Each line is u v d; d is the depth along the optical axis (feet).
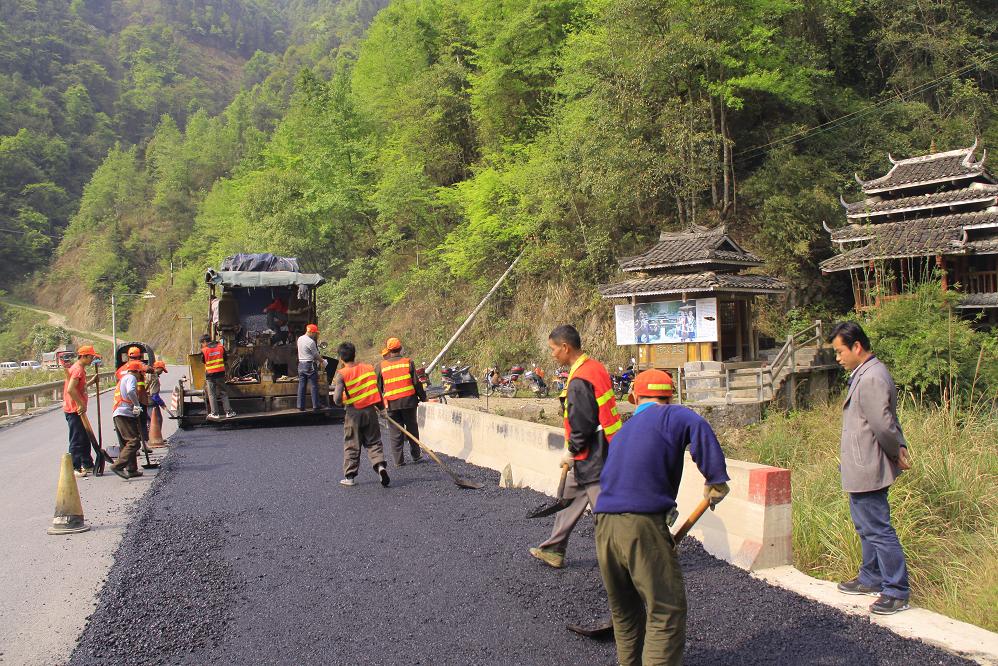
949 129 92.07
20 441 49.93
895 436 14.71
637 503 11.65
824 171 83.82
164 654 13.82
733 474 18.62
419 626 14.74
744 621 14.48
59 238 381.60
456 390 74.28
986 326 60.44
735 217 87.20
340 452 36.55
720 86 78.23
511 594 16.39
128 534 22.59
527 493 26.30
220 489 28.60
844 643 13.39
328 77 413.80
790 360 64.69
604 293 68.80
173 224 318.45
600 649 13.57
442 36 134.82
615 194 82.23
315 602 16.21
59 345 266.36
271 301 54.44
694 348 63.93
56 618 16.19
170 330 256.93
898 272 66.49
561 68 102.17
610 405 16.85
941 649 13.05
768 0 78.69
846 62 105.70
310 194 134.92
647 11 78.07
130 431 32.58
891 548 14.76
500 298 101.81
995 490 26.53
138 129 501.97
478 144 123.44
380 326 125.70
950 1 100.17
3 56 481.46
